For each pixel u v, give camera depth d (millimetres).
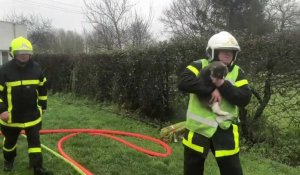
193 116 3887
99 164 6797
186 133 3982
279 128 8000
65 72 17406
